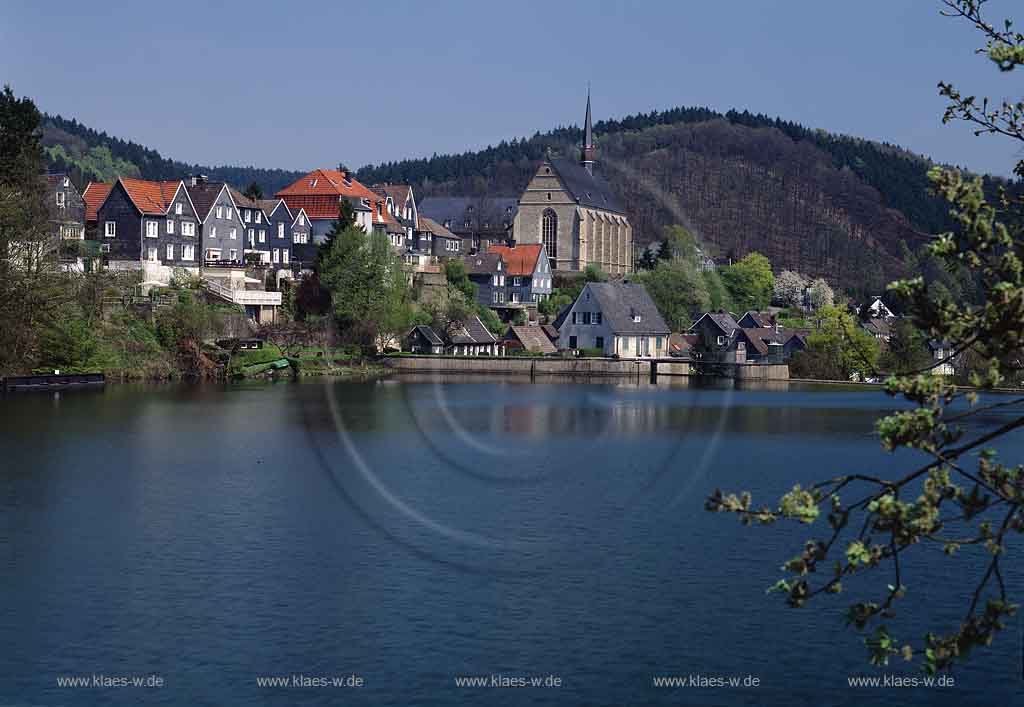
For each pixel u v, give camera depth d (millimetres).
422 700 32688
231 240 168500
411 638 38031
